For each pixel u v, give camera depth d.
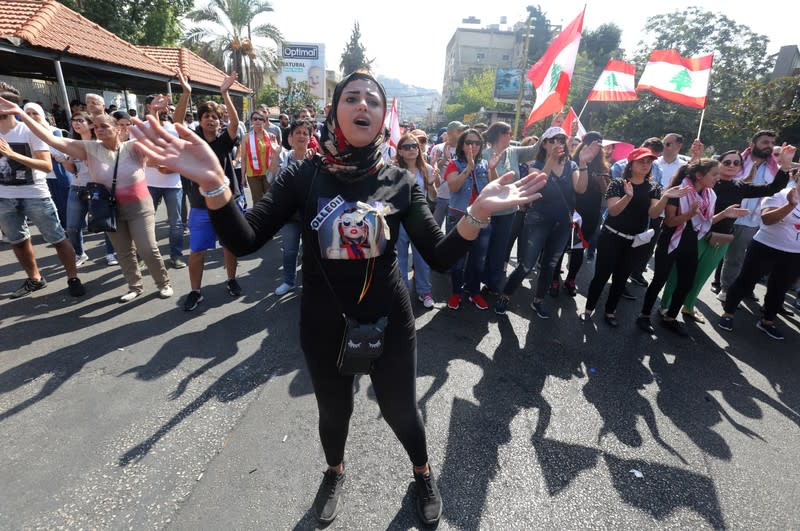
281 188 1.45
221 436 2.30
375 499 1.97
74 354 3.00
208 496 1.94
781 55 14.74
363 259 1.42
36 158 3.60
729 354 3.54
